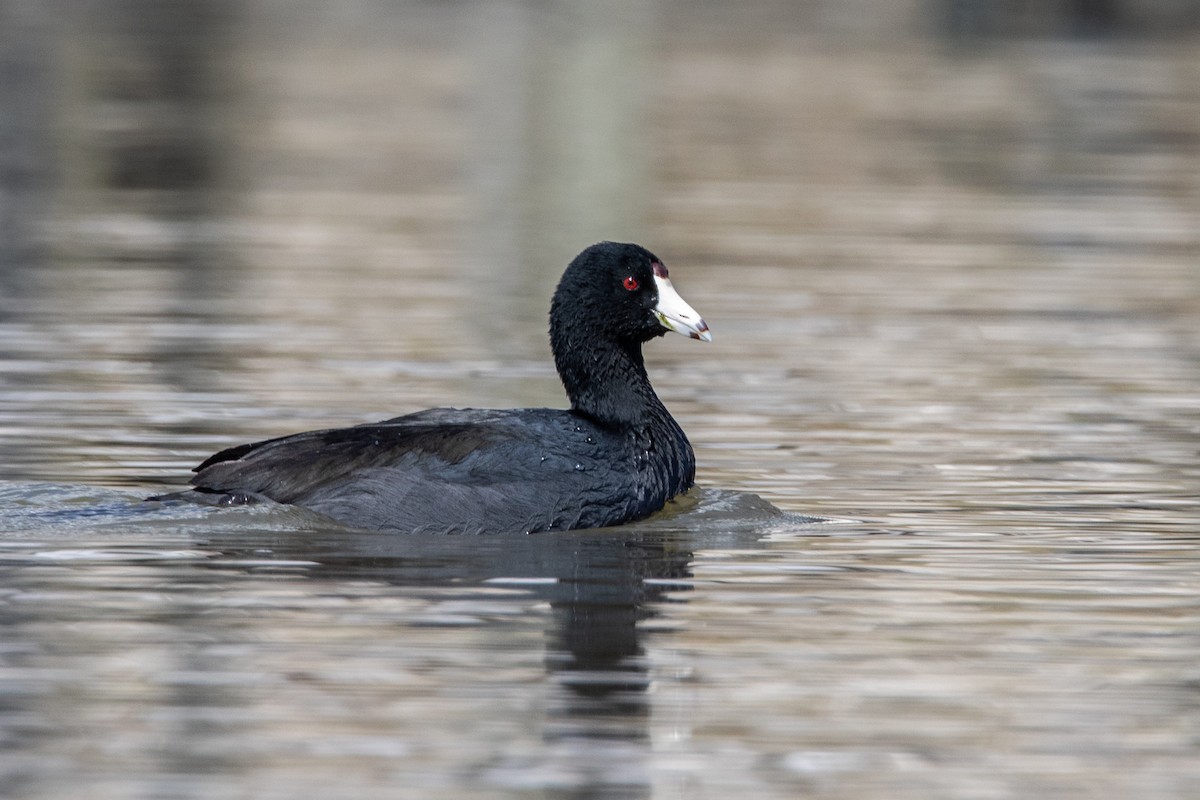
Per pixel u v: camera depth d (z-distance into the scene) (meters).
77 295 24.03
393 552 12.59
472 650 10.52
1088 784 8.76
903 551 13.04
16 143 38.59
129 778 8.68
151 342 21.09
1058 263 27.48
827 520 14.03
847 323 23.09
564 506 13.37
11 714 9.44
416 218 31.08
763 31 65.12
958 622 11.24
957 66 54.88
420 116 44.31
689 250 28.22
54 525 13.08
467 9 73.50
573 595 11.70
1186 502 14.66
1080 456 16.38
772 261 27.44
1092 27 66.94
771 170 36.38
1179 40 62.53
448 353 20.88
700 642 10.77
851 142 40.06
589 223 30.52
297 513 13.09
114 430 16.69
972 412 18.28
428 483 13.12
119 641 10.58
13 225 29.84
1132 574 12.41
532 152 38.94
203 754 8.96
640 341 14.53
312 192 33.75
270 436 16.56
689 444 14.59
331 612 11.20
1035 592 11.95
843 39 62.66
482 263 27.05
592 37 63.03
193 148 38.62
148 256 27.16
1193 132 41.66
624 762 8.95
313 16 69.56
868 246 28.78
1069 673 10.29
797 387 19.47
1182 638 10.94
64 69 51.53
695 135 41.06
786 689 9.98
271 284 25.19
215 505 13.23
